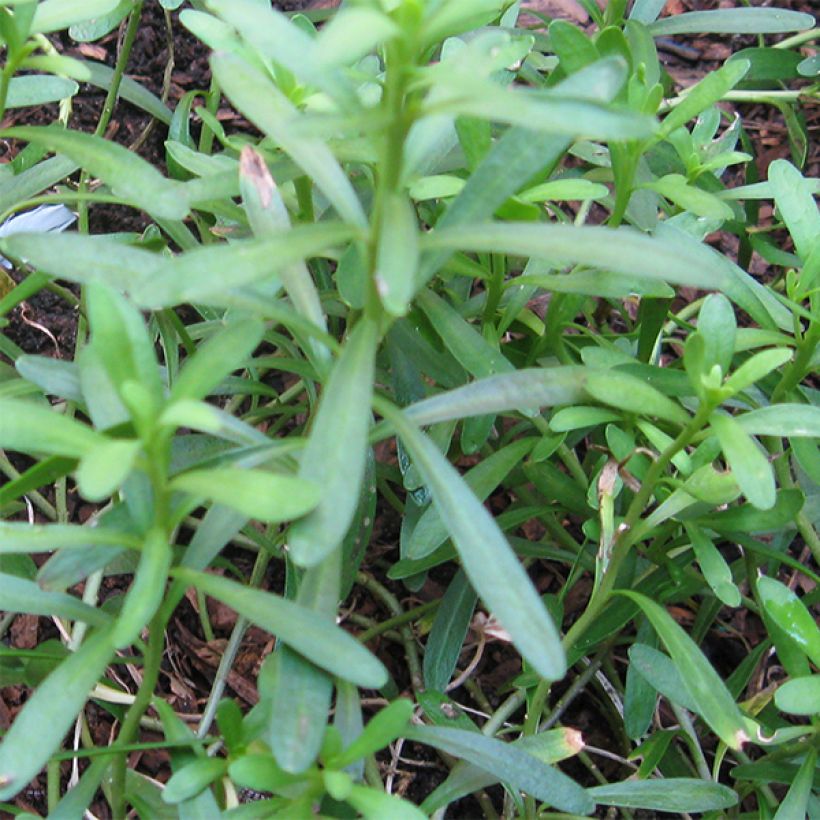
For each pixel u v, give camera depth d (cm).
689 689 22
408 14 18
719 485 23
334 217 26
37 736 19
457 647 27
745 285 26
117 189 22
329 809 22
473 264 25
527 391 21
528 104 18
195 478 18
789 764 25
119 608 26
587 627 26
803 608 22
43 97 24
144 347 19
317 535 19
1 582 20
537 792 22
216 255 19
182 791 20
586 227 19
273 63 23
